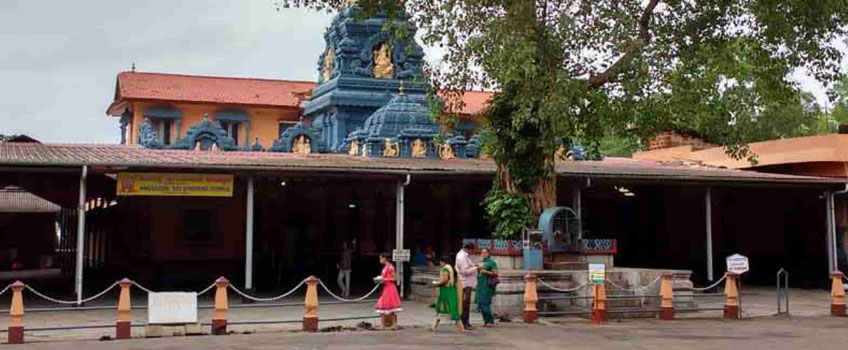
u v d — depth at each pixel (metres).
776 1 19.44
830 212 26.22
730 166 33.69
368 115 37.66
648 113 20.47
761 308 21.23
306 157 25.81
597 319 17.09
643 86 19.75
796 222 30.14
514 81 19.58
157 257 28.03
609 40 19.31
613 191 31.34
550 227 20.31
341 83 37.53
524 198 20.94
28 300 22.00
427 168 22.36
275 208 29.36
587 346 13.62
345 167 20.98
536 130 20.95
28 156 19.97
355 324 16.75
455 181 25.67
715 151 35.03
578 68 20.17
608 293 18.92
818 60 20.42
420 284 22.41
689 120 20.55
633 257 33.19
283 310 19.70
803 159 30.52
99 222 31.81
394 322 16.34
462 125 41.09
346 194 29.92
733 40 20.72
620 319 17.88
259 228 29.16
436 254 29.78
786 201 30.56
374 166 22.05
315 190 29.64
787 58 20.45
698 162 34.81
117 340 14.22
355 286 27.61
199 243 28.59
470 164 25.91
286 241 29.30
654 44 19.69
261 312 19.23
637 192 33.31
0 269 37.53
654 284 19.27
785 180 25.09
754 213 31.62
